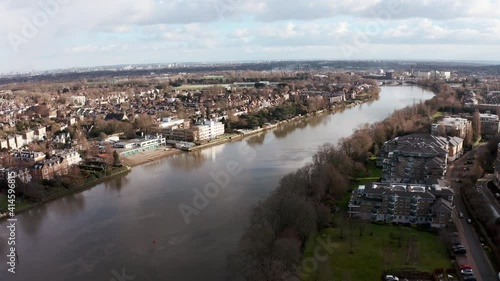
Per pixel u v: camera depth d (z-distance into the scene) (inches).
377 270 7460.6
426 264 7647.6
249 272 7076.8
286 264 7224.4
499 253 7701.8
